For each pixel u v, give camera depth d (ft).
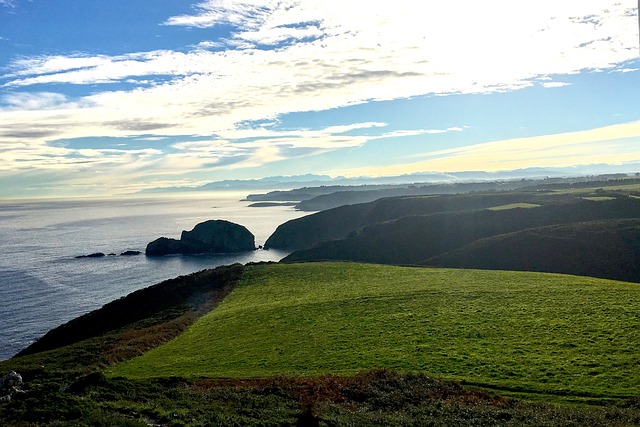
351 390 85.71
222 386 89.76
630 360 95.50
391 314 144.97
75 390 74.02
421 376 93.76
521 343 110.63
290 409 72.28
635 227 292.40
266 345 128.16
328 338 128.57
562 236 302.66
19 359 148.05
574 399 82.02
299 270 243.19
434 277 200.13
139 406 67.51
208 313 183.21
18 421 58.95
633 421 66.59
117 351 137.90
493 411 73.20
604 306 132.36
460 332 122.31
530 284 170.09
